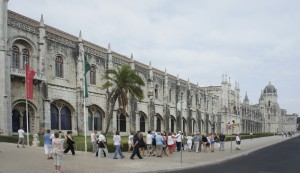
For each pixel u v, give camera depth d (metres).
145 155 30.31
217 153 35.66
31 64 41.34
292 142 70.38
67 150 26.59
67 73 46.94
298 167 23.03
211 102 104.44
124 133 58.84
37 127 41.22
